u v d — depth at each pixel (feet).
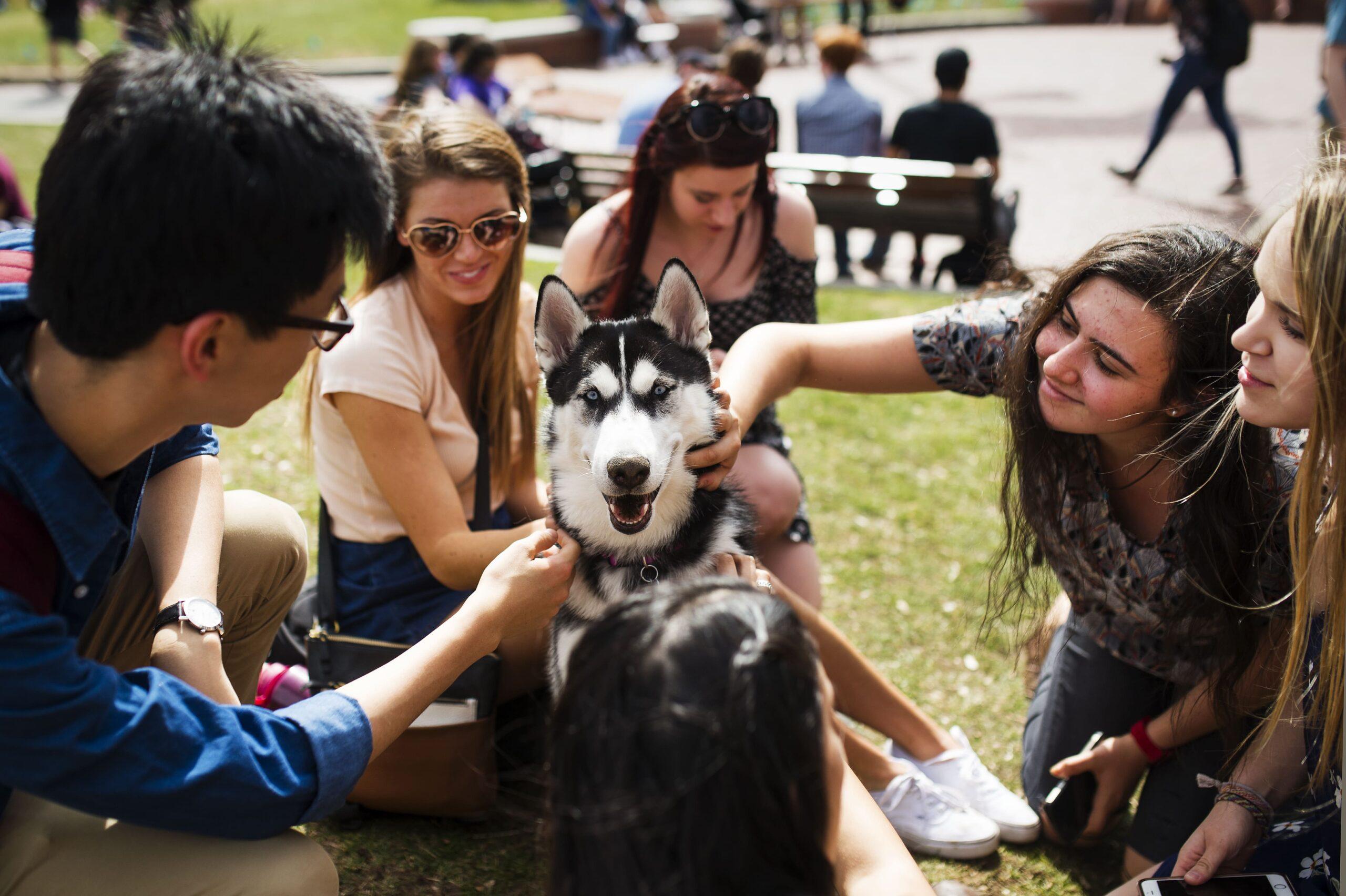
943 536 14.76
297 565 8.59
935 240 32.58
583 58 65.00
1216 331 7.59
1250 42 33.88
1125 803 9.57
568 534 8.93
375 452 9.33
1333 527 6.56
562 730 4.86
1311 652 7.50
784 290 12.26
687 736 4.44
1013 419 8.75
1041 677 10.56
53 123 38.88
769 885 4.50
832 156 31.99
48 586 5.92
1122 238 7.93
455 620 7.09
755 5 62.64
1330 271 5.95
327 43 63.87
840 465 16.71
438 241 9.21
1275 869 7.84
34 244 5.38
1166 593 8.62
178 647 6.91
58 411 5.81
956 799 9.70
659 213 11.75
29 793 5.79
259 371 5.85
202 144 5.10
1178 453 7.91
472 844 9.20
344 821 9.31
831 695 5.26
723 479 9.25
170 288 5.25
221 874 6.18
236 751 5.86
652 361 8.71
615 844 4.47
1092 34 67.46
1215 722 8.84
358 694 6.61
